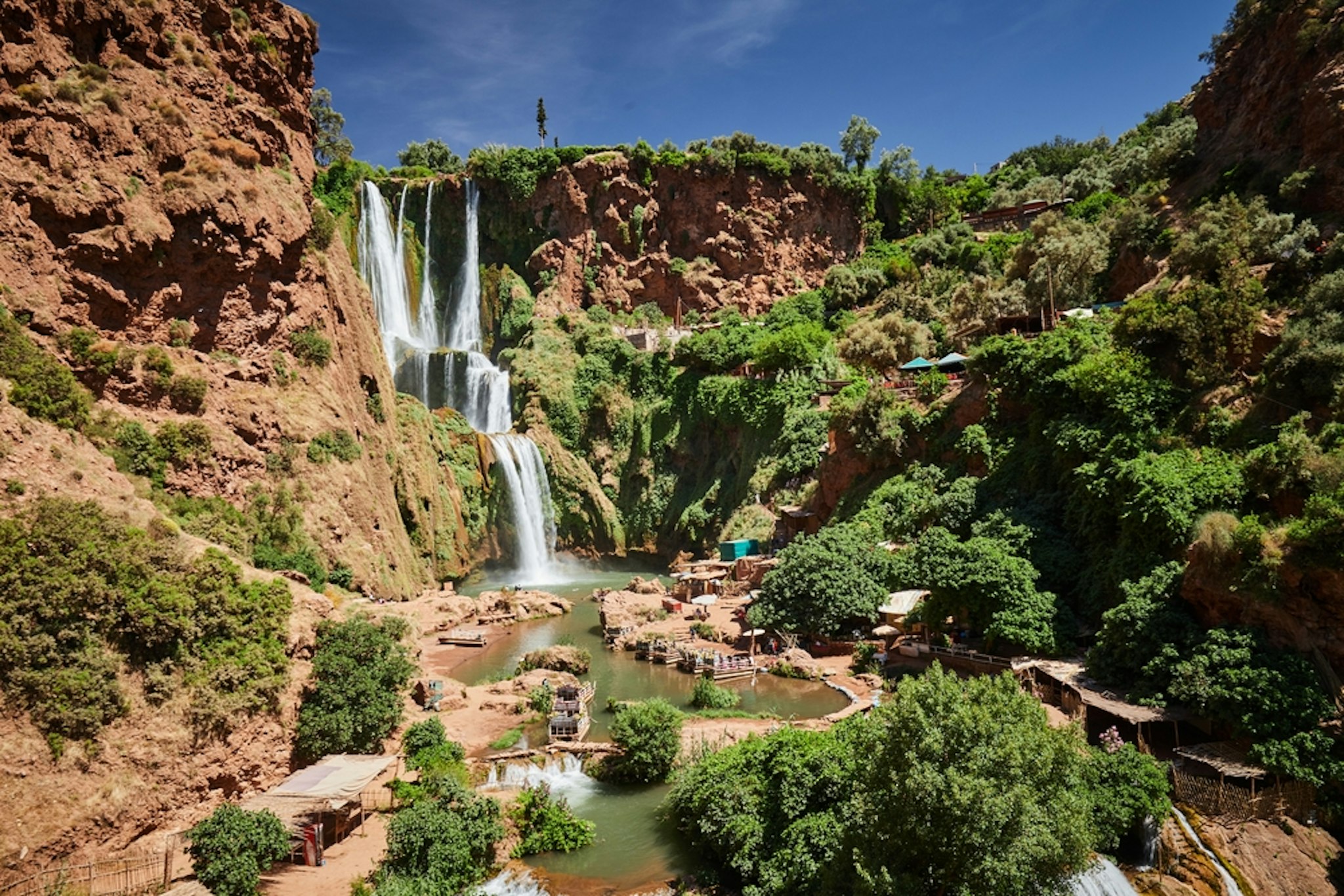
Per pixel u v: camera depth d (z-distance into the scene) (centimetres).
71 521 2366
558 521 8269
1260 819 2280
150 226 4100
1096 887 2062
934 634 3969
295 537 4438
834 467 5966
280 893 2158
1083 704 2870
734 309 9838
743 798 2380
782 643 4534
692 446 8150
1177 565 3019
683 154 10456
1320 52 4691
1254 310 3575
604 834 2589
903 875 1708
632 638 4891
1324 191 4262
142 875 2092
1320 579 2566
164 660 2433
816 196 10975
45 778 2048
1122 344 3978
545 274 9656
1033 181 10919
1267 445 3059
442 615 5406
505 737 3278
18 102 3675
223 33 4891
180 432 3966
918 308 8425
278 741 2666
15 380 2908
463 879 2302
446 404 8381
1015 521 4006
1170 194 6041
